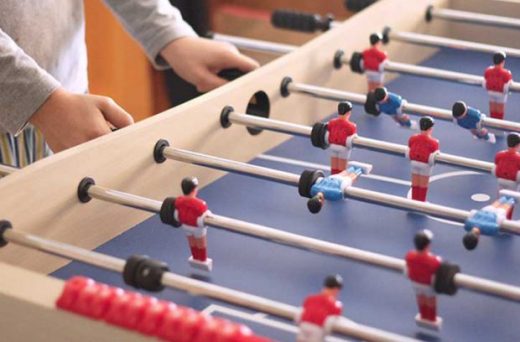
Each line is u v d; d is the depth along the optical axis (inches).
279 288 56.1
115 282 57.0
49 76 68.2
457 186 67.9
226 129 69.6
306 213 64.8
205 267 57.6
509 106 80.0
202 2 125.4
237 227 54.8
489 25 90.5
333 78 80.7
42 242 52.9
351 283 56.4
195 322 43.2
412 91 83.5
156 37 82.1
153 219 64.0
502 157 60.4
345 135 63.2
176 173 65.8
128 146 62.1
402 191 67.3
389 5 86.0
